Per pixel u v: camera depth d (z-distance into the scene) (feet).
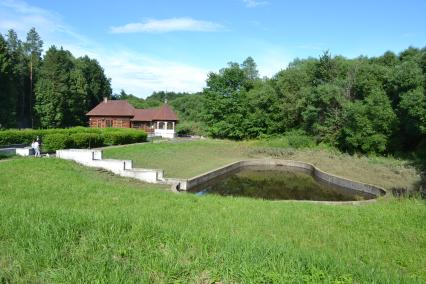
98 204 44.32
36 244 20.81
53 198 45.78
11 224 23.80
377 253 31.99
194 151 138.92
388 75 135.13
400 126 124.16
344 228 41.16
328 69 168.35
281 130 189.67
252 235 33.58
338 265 21.91
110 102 222.28
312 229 39.73
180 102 314.14
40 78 234.38
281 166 135.54
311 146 154.51
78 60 294.25
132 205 45.70
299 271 19.95
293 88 183.93
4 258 19.16
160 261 19.89
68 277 17.37
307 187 95.04
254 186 93.97
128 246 22.00
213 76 206.28
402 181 91.91
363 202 59.36
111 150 108.17
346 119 135.23
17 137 117.29
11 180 55.26
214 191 84.02
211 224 37.01
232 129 194.59
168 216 39.68
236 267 19.81
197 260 20.48
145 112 221.66
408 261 30.30
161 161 106.32
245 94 199.52
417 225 42.55
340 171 107.55
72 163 75.41
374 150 128.06
